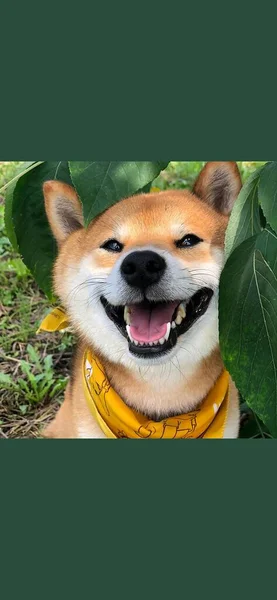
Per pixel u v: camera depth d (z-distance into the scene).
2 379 0.71
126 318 0.49
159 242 0.47
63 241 0.54
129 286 0.45
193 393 0.52
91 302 0.50
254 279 0.40
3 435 0.66
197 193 0.52
